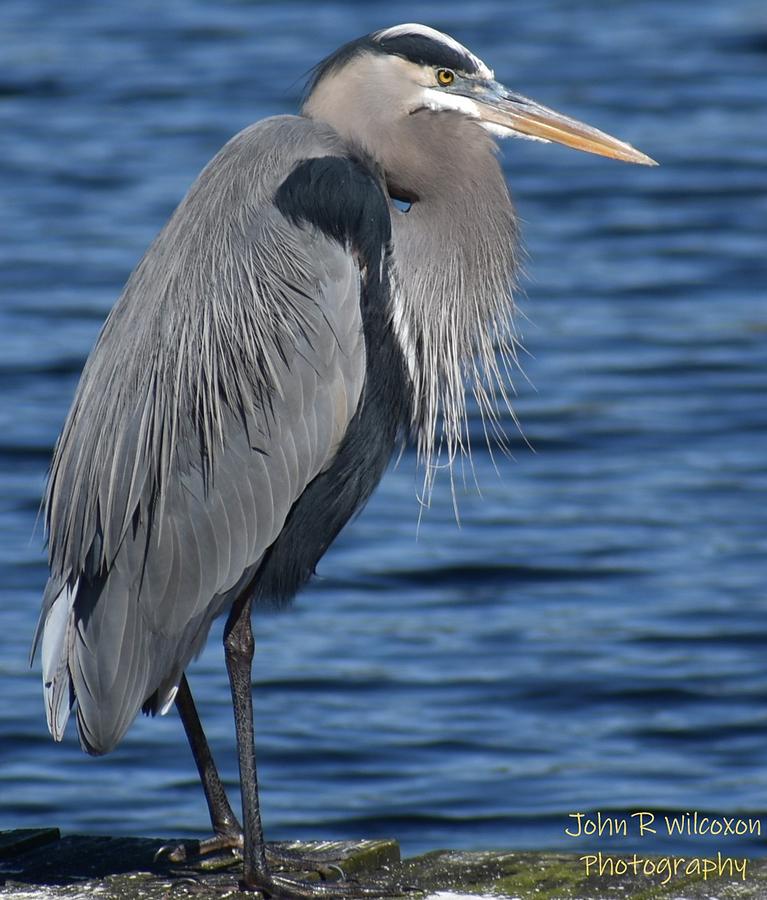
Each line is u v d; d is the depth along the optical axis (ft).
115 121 99.19
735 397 65.72
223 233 25.27
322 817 38.14
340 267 25.84
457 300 28.19
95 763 41.14
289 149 26.16
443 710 43.57
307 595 50.83
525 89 100.83
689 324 72.90
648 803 38.52
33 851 25.27
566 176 93.15
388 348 26.94
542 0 122.01
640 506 56.75
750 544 53.52
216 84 104.37
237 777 40.37
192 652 24.86
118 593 24.00
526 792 39.17
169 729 43.21
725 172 90.99
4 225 83.25
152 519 24.40
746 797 38.65
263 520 25.29
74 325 71.77
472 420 63.77
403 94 27.68
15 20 121.29
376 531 55.36
